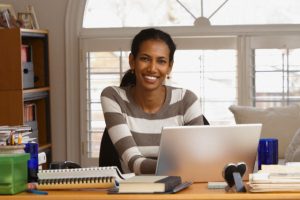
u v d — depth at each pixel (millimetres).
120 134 2725
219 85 4988
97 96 5094
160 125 2854
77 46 5086
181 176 2373
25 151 2525
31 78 4742
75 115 5117
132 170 2549
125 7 5102
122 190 2109
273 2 4961
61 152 5133
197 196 2045
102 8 5121
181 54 5000
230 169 2152
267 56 4941
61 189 2229
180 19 5047
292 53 4922
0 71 4453
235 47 4961
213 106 4988
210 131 2357
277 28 4934
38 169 2502
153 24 5074
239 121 4461
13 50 4430
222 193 2088
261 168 2309
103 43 5066
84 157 5102
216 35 4961
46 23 5074
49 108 4996
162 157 2352
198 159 2369
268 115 4426
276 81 4934
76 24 5070
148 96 2842
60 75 5098
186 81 5000
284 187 2059
